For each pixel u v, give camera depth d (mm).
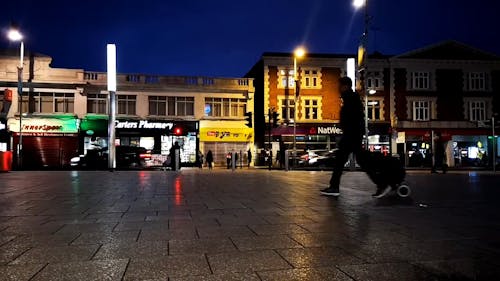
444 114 37188
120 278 2389
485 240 3420
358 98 6750
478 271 2551
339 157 6820
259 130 37062
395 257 2871
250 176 14031
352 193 7414
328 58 36031
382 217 4629
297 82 30453
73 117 30750
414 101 37062
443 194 7238
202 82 33719
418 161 33562
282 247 3168
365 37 23391
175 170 20109
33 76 30625
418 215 4781
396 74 36969
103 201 6219
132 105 32469
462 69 37781
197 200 6352
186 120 33000
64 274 2461
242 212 5035
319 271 2541
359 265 2672
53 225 4125
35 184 9789
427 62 37344
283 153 30391
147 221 4379
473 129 36938
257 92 37938
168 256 2887
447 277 2438
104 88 31922
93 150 26078
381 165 6500
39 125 30266
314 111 35844
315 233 3715
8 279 2367
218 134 33469
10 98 29812
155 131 32094
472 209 5281
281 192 7668
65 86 31109
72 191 7891
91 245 3229
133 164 25531
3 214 4871
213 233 3719
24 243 3303
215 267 2617
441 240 3416
